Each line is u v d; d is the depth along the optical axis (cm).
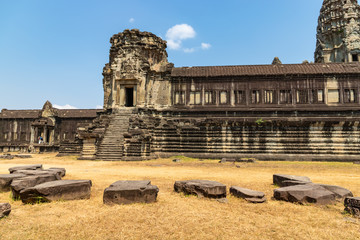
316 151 2972
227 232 640
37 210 779
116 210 788
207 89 3528
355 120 2900
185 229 655
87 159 2788
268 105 3384
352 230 655
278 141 3044
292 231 648
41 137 5234
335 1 5316
